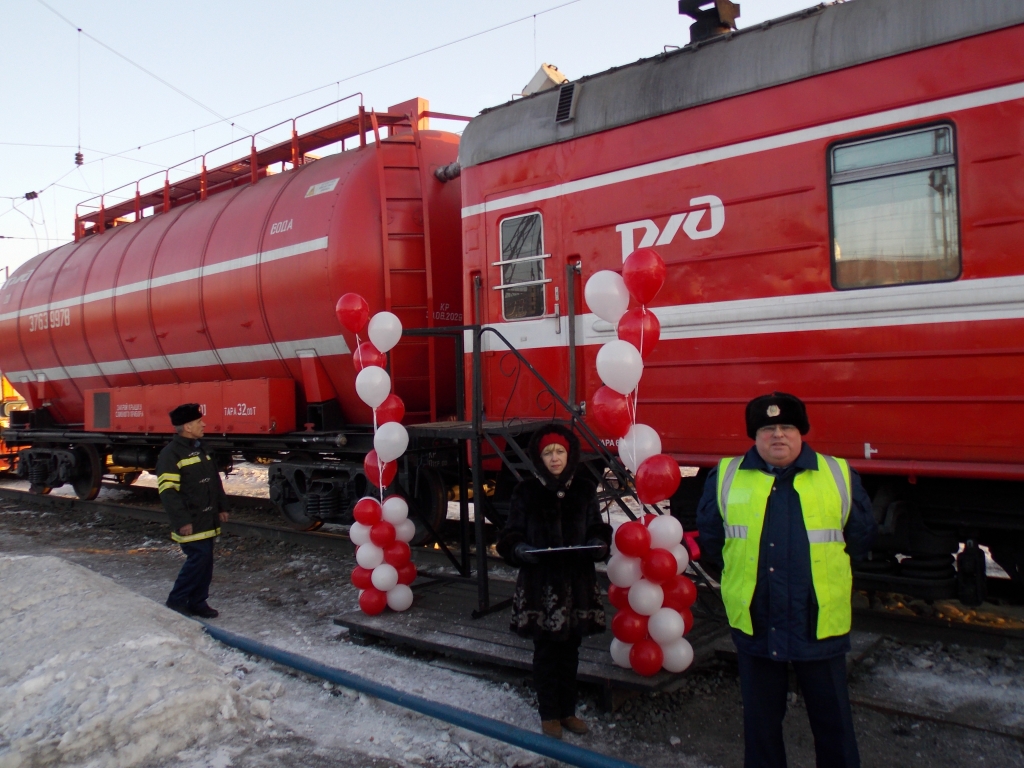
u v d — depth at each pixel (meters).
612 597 4.10
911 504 4.93
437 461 7.27
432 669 4.78
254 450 9.20
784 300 4.97
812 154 4.87
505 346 6.39
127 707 3.73
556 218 6.02
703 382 5.30
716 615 4.84
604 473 5.87
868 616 5.07
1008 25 4.25
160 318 9.41
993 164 4.28
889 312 4.61
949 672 4.44
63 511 11.71
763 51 5.10
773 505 2.89
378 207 7.48
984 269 4.30
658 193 5.48
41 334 11.45
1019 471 4.20
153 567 7.94
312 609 6.23
